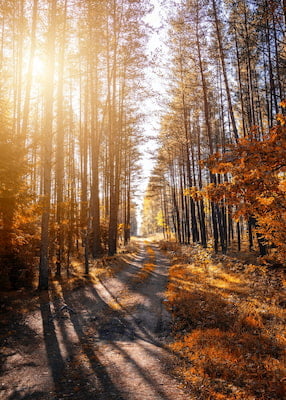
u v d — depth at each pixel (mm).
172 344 7324
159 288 13891
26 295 11758
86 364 6129
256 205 5562
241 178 5309
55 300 11453
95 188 23906
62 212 16328
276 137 4828
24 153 9617
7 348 6887
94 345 7289
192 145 30766
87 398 4738
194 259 22312
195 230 35406
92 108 23234
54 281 14695
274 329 7742
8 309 9695
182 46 21781
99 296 12414
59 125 16844
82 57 20828
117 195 27297
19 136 9609
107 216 34844
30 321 8938
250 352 6465
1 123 9297
